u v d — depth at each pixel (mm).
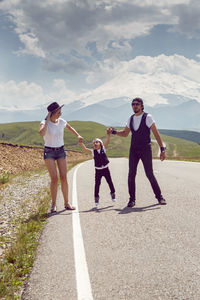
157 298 2625
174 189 8359
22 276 3303
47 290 2857
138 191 8156
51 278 3096
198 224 4727
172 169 15719
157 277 3006
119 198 7312
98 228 4762
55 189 6195
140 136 6262
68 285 2928
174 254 3566
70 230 4723
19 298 2797
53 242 4211
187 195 7312
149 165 6305
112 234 4426
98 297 2682
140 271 3154
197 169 15664
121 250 3771
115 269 3230
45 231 4766
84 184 10297
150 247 3830
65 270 3266
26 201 7688
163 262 3354
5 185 11992
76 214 5809
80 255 3666
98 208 6277
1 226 5457
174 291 2727
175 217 5207
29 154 25953
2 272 3365
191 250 3662
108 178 6785
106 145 6836
